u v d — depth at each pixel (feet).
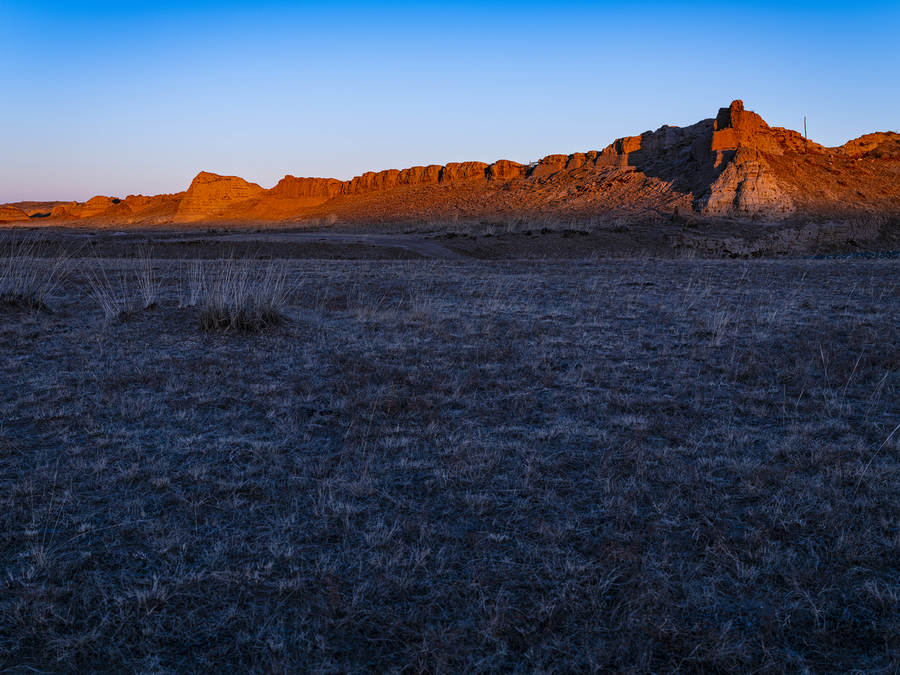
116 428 15.93
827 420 16.72
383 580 9.37
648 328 30.27
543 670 7.75
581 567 9.69
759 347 25.90
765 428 16.33
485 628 8.39
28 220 587.27
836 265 65.92
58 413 16.88
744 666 7.91
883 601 8.93
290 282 47.65
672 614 8.75
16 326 28.35
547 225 193.26
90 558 10.12
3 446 14.44
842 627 8.61
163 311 32.68
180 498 12.00
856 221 217.36
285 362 23.30
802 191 247.29
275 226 294.46
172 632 8.48
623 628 8.46
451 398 18.58
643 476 13.08
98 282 42.91
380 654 8.09
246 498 12.21
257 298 30.09
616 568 9.76
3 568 9.83
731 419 16.97
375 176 487.20
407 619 8.65
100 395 18.57
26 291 33.04
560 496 12.34
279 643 8.15
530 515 11.57
